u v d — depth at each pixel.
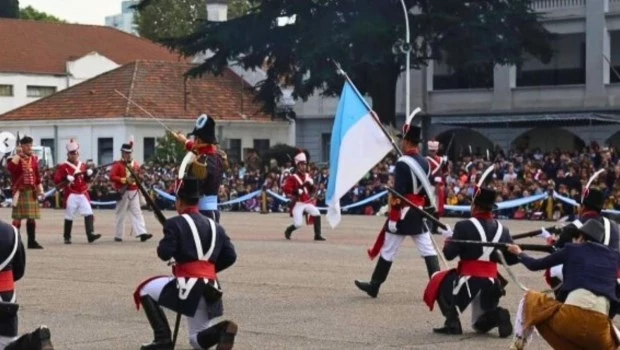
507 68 54.53
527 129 53.22
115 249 24.22
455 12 46.41
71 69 75.56
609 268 10.02
